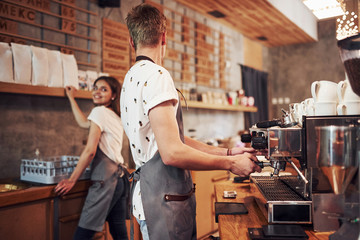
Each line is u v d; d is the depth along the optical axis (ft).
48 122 9.69
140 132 4.09
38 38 9.53
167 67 14.48
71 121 10.33
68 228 7.75
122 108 4.49
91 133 7.65
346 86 4.23
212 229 12.82
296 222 4.22
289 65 23.22
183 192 4.10
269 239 3.72
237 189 6.74
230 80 19.36
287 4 16.63
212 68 17.61
